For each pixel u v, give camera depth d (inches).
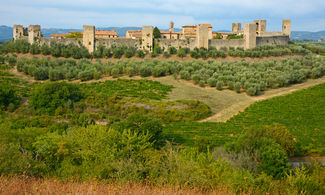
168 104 2284.7
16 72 3002.0
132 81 2871.6
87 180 666.8
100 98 2359.7
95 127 1122.0
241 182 727.7
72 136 1102.4
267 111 2224.4
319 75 3075.8
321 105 2319.1
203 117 2199.8
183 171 719.7
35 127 1589.6
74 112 2142.0
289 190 727.1
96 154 911.7
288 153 1455.5
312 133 1824.6
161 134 1531.7
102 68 3097.9
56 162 947.3
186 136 1761.8
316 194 756.6
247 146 1243.2
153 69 3063.5
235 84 2704.2
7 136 1154.7
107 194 551.8
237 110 2315.5
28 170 799.1
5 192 519.8
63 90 2277.3
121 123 1560.0
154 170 778.8
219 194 621.9
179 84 2871.6
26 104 2258.9
